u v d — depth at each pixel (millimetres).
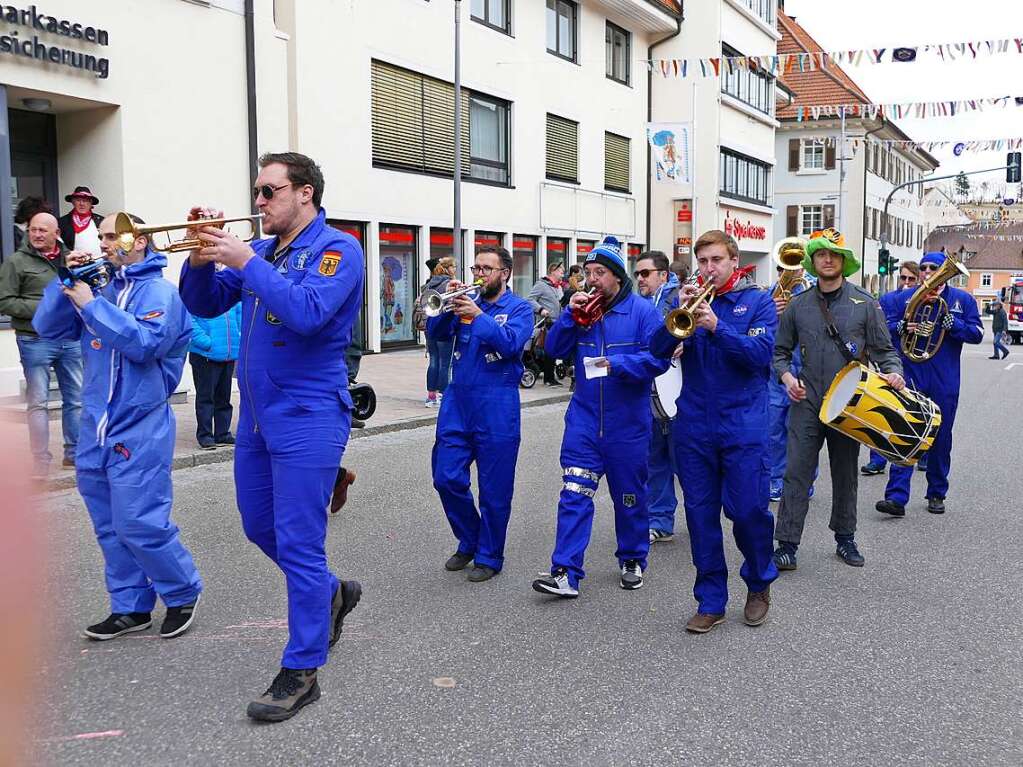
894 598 5141
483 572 5367
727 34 30562
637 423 5035
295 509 3578
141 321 3982
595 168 25297
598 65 25188
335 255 3531
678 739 3402
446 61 19219
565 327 5133
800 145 44688
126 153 11734
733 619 4770
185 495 7266
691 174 25484
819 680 3975
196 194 12633
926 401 5574
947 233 75312
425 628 4555
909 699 3789
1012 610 4941
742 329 4422
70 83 11016
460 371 5340
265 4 13383
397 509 7039
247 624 4520
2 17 10195
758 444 4492
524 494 7758
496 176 21422
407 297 19031
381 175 17734
